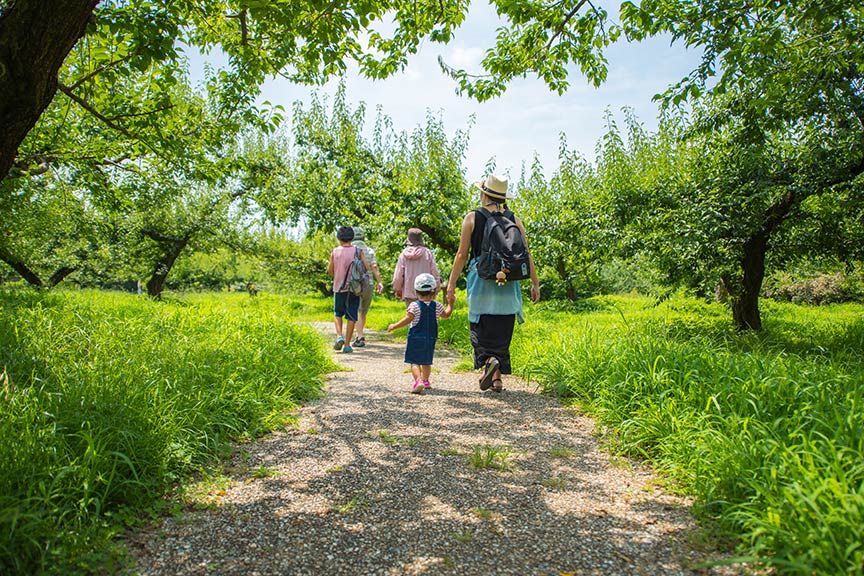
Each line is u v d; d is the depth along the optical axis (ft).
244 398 12.51
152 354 14.02
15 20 9.09
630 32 19.43
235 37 20.90
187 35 20.83
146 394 10.45
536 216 47.34
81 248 64.95
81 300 24.84
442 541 7.18
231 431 11.51
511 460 10.32
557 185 57.98
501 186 15.49
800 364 12.65
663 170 31.71
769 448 7.94
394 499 8.54
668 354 13.76
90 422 8.80
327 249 77.77
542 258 43.04
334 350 25.22
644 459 10.27
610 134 34.91
